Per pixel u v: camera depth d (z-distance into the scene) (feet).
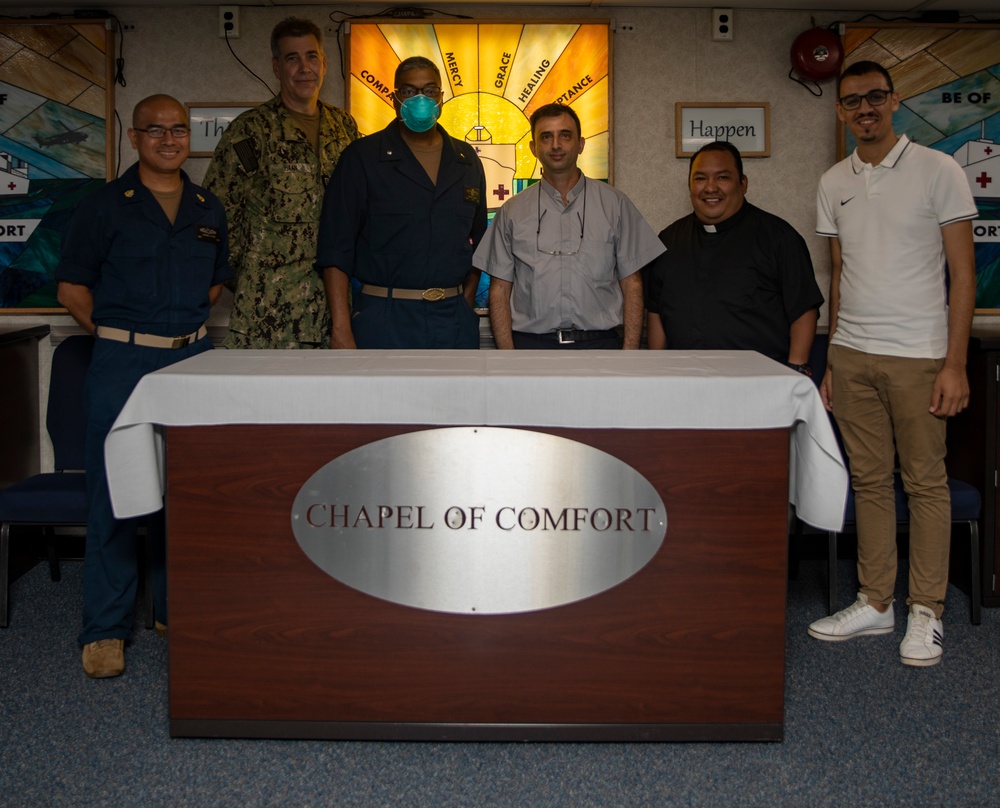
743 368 7.63
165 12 12.30
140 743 7.56
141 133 9.12
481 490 7.16
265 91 12.38
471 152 11.08
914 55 12.37
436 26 12.20
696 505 7.20
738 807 6.66
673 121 12.57
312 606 7.32
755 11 12.43
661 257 11.18
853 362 9.94
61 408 11.63
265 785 6.93
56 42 12.23
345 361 8.00
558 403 7.07
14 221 12.50
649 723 7.38
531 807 6.66
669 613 7.29
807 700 8.41
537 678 7.33
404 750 7.45
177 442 7.23
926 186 9.39
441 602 7.27
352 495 7.20
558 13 12.29
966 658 9.45
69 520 10.31
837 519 7.27
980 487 11.03
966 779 7.04
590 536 7.21
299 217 10.87
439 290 10.69
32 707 8.24
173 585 7.35
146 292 9.23
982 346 10.84
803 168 12.66
